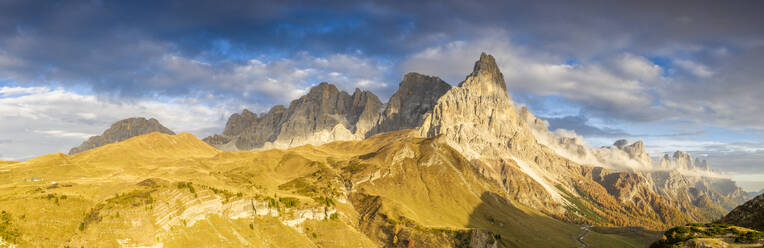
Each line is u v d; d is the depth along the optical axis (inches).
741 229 4697.3
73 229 7283.5
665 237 5137.8
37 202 7509.8
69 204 7790.4
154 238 7711.6
